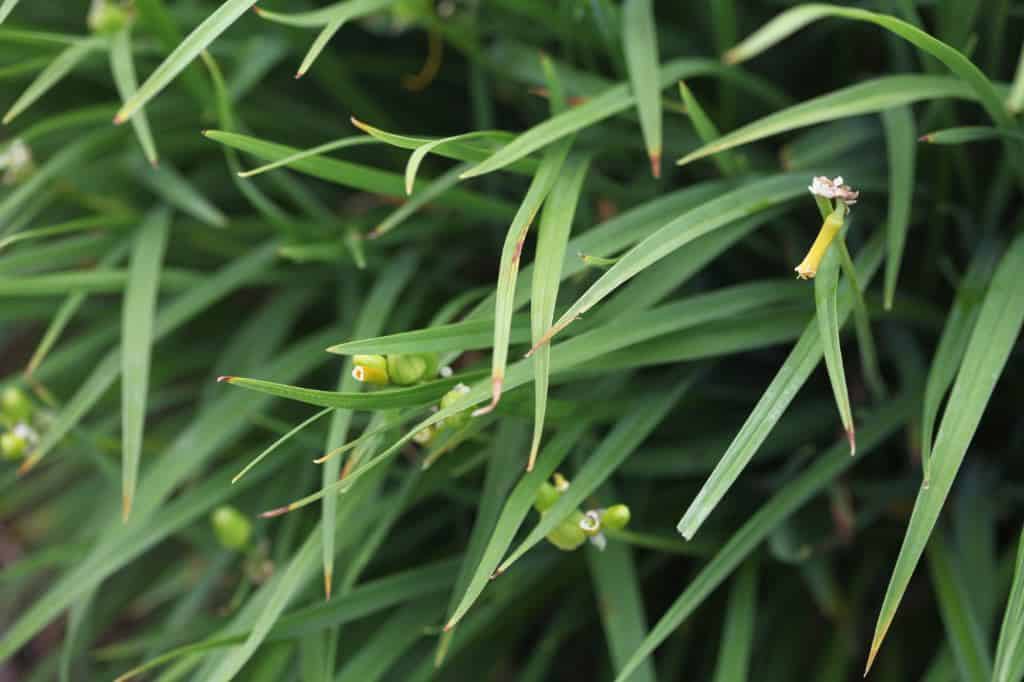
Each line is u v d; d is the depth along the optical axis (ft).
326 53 4.91
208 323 5.50
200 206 4.79
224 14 4.15
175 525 4.52
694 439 4.65
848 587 4.80
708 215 4.14
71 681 5.19
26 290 4.52
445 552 4.90
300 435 4.64
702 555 4.81
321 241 4.82
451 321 4.66
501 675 5.02
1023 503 4.66
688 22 4.89
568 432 4.27
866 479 4.71
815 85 4.98
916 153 4.62
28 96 4.48
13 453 4.50
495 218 4.70
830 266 4.02
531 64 4.73
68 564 5.16
